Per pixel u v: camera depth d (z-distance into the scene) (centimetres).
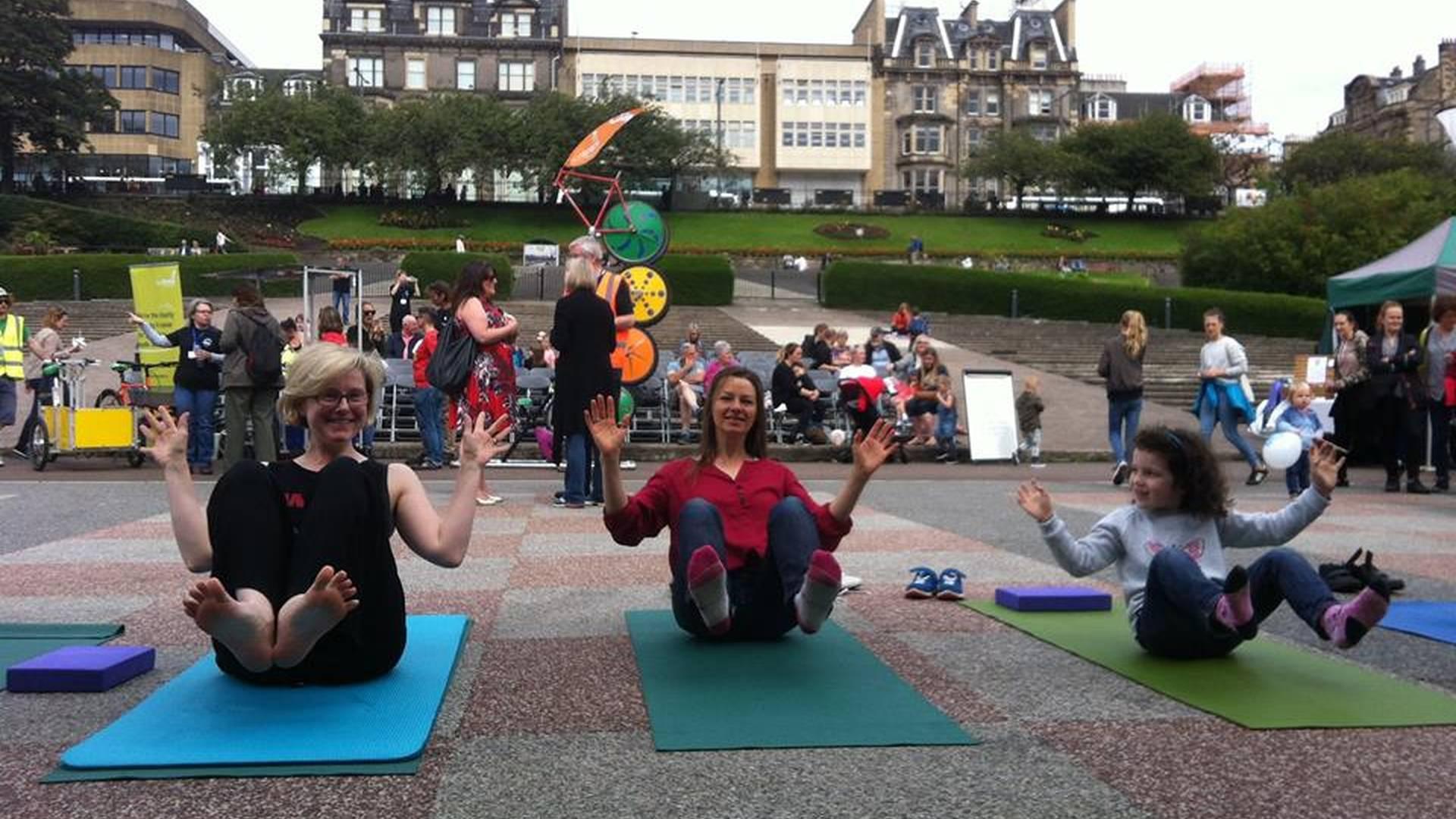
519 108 8862
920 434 1981
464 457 412
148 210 7538
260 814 290
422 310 1488
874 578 667
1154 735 360
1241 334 4397
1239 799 304
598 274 1072
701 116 9488
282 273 1802
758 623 477
